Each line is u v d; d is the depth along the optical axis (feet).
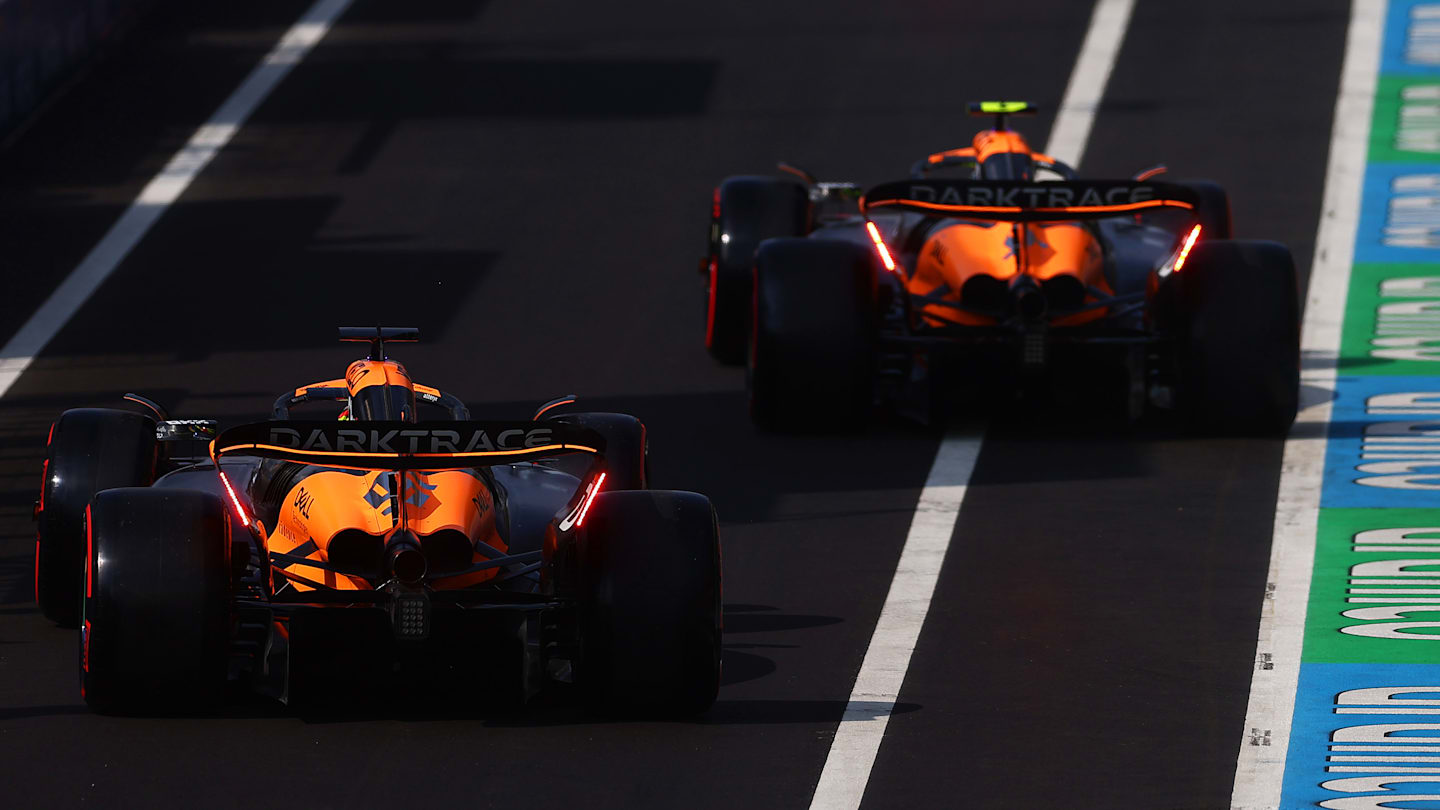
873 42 325.21
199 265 226.99
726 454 168.35
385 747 106.32
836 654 123.44
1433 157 276.21
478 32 334.03
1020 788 103.35
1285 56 322.96
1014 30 332.80
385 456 102.53
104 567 102.78
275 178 262.47
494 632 112.06
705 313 213.25
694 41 326.85
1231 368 169.68
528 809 99.60
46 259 228.63
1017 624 129.29
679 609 105.60
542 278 224.12
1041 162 182.70
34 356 196.13
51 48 295.89
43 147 274.77
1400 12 348.79
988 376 179.32
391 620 103.04
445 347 199.82
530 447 103.04
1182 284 172.04
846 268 172.14
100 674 103.35
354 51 323.16
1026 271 168.55
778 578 138.41
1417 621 129.49
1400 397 186.60
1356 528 149.59
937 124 283.79
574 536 109.19
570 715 111.14
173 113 291.17
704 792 101.91
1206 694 117.08
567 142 277.64
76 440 122.93
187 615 102.68
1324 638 126.72
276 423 101.96
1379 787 103.55
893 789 103.04
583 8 348.38
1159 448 169.89
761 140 277.44
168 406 179.83
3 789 100.94
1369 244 241.96
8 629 126.21
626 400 184.34
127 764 103.81
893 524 150.20
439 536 106.22
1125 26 336.08
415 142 278.05
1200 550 144.56
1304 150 278.87
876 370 173.88
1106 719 113.09
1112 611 131.75
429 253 232.53
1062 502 155.43
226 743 106.52
